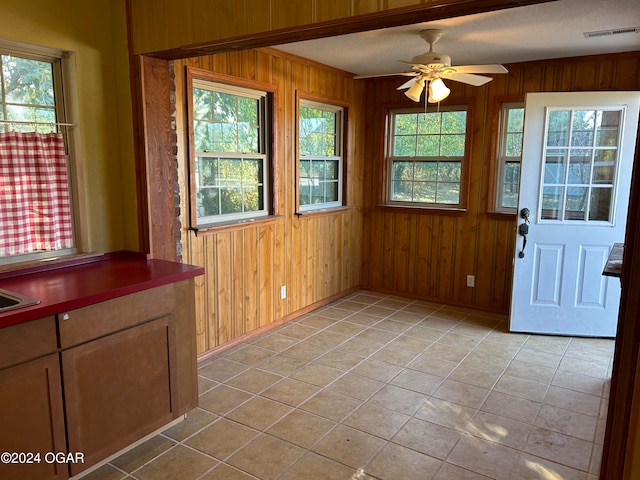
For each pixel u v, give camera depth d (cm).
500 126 470
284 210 435
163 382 251
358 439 258
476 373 341
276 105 410
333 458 241
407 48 394
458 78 348
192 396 271
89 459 217
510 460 240
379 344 396
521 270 416
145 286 233
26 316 186
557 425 273
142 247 293
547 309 417
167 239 300
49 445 201
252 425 271
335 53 413
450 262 507
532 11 295
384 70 485
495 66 310
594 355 375
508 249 474
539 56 420
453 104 487
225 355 371
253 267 404
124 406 231
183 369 263
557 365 356
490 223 480
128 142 285
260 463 237
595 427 271
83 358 210
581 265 406
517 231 412
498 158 475
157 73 282
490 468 234
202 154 354
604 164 395
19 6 236
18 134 245
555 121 400
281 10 212
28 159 250
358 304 511
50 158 260
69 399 206
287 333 420
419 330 431
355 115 521
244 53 372
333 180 513
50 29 250
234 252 383
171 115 303
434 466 235
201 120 352
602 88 416
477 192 483
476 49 395
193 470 232
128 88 278
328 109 490
